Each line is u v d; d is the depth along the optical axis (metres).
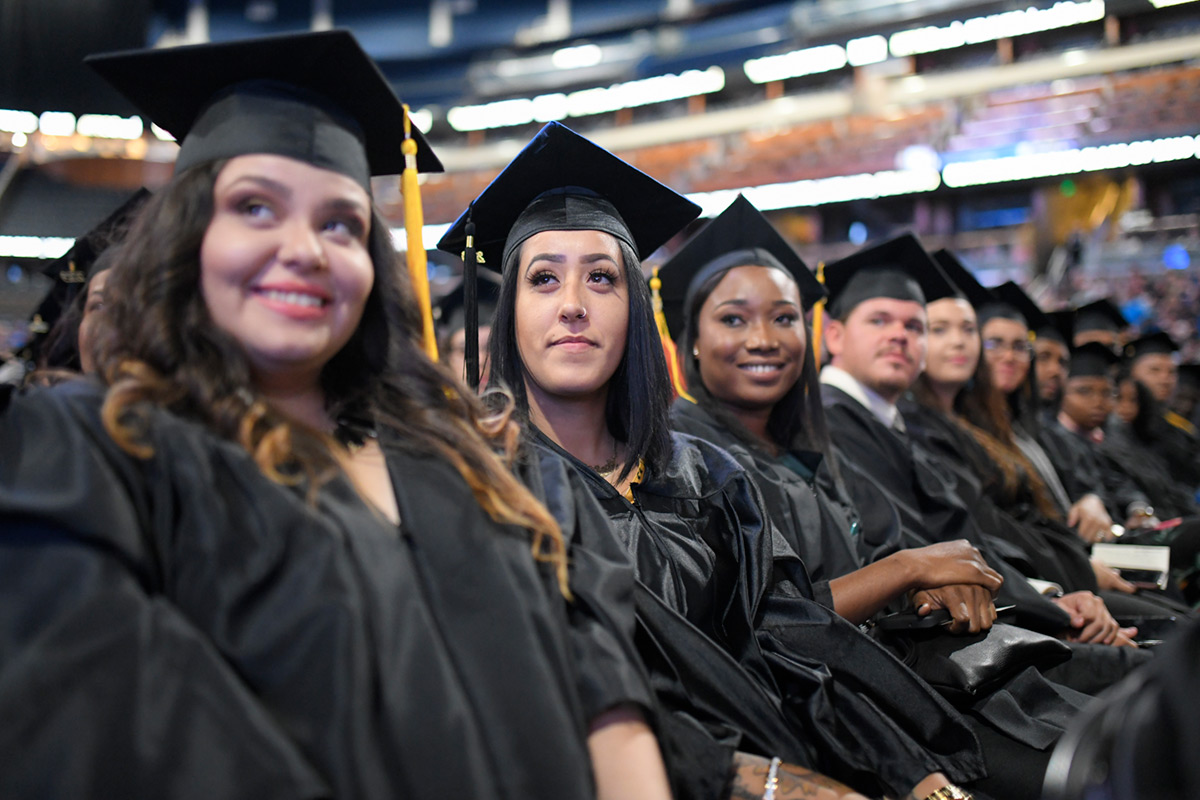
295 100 1.52
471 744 1.26
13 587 1.14
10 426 1.32
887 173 27.55
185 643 1.17
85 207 30.20
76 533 1.19
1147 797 0.91
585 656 1.53
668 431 2.34
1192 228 23.06
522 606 1.43
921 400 4.55
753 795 1.74
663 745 1.55
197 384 1.38
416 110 38.62
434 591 1.41
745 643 2.16
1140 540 4.64
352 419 1.65
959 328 4.44
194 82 1.58
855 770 2.02
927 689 2.17
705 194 31.03
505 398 2.24
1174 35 27.41
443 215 34.50
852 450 3.57
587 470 2.22
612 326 2.25
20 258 29.17
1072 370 6.72
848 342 3.84
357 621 1.25
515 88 37.78
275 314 1.42
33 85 17.22
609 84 36.84
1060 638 3.29
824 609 2.24
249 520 1.29
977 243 26.95
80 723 1.07
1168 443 8.15
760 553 2.21
